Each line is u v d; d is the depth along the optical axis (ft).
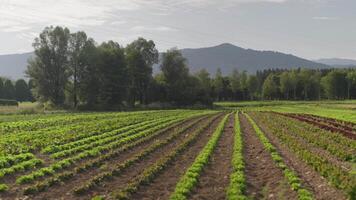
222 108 422.00
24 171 75.72
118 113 280.92
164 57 454.40
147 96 446.19
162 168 79.97
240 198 58.08
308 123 179.01
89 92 381.40
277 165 81.61
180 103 444.96
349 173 72.74
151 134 137.90
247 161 89.10
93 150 97.40
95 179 67.97
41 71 368.89
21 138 118.73
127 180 70.69
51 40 371.15
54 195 60.54
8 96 543.39
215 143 114.42
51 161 86.28
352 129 158.20
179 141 123.54
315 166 76.38
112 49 409.49
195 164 80.89
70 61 377.09
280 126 165.99
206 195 61.93
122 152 100.37
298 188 62.69
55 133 134.41
